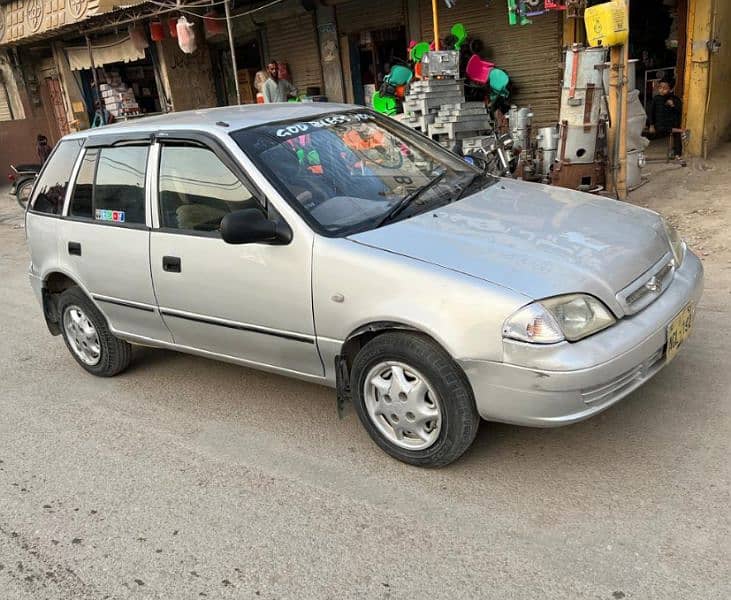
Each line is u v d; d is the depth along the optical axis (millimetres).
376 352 3217
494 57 10227
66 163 4711
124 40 14109
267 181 3529
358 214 3502
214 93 14805
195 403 4344
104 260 4340
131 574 2848
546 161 7738
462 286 2914
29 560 3012
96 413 4367
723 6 8523
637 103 7375
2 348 5738
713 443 3213
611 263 3055
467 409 3043
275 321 3570
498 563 2654
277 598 2621
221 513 3182
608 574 2525
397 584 2615
